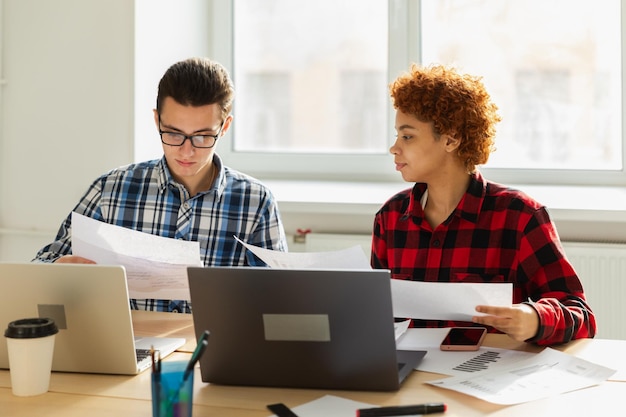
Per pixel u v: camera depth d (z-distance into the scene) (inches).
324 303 54.7
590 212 109.3
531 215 72.5
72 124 121.6
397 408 50.7
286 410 52.2
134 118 118.4
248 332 56.5
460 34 126.3
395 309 65.4
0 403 54.5
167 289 73.5
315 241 118.6
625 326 109.0
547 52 123.9
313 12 132.1
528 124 125.4
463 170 75.3
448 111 72.4
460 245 74.7
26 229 125.3
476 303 60.9
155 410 48.9
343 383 56.0
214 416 51.8
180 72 78.2
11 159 125.0
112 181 87.0
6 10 122.8
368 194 121.5
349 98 132.0
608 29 121.8
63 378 59.9
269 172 135.0
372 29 130.0
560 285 70.4
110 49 118.9
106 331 59.6
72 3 120.0
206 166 85.2
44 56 122.0
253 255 86.1
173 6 125.4
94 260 72.4
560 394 54.1
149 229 85.6
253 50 134.9
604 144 123.6
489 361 61.4
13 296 60.1
